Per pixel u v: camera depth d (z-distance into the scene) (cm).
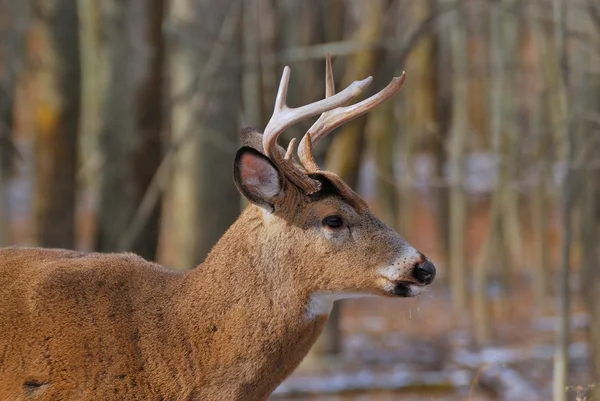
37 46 2281
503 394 1442
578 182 1287
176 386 676
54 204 1803
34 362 660
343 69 1909
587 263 1355
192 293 689
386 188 2659
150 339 677
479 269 2112
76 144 1828
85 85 2422
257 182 679
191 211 1602
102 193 1789
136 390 670
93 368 663
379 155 2455
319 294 688
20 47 2441
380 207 2681
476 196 2822
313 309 690
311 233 681
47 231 1806
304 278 683
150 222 1755
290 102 1788
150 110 1773
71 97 1808
